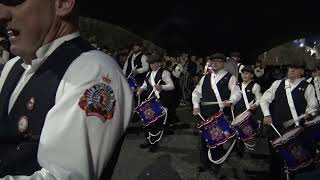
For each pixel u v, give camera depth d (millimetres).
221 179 5906
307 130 4738
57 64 1029
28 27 1003
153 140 7281
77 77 989
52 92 1003
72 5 1050
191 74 14344
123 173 5953
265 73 14562
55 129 931
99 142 959
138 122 9500
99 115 964
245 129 5801
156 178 5777
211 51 26125
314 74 11008
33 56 1043
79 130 932
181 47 25094
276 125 5762
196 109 6129
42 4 1012
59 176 901
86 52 1052
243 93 7074
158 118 7152
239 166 6527
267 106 5777
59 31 1057
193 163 6562
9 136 1027
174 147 7633
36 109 1011
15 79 1126
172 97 8297
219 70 6113
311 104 5547
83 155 926
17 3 989
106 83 1003
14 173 983
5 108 1080
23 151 984
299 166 4695
